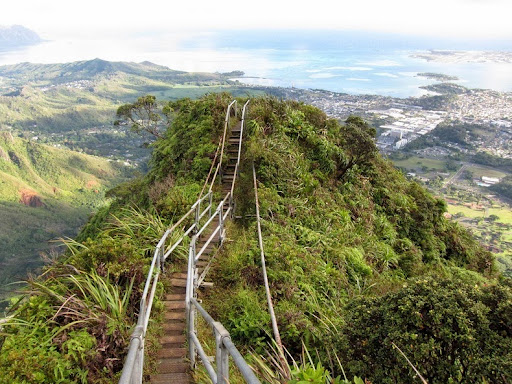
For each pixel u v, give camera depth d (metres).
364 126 18.78
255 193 9.89
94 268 5.24
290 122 15.18
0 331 4.12
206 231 8.43
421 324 3.52
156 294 5.59
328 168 13.73
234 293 6.02
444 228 16.17
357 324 4.09
